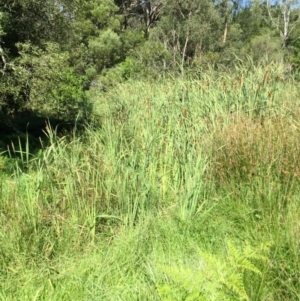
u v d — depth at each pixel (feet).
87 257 10.39
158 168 15.24
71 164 13.29
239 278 7.00
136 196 12.18
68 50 32.40
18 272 9.71
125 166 13.64
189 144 14.70
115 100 28.50
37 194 12.03
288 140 13.04
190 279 7.32
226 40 107.14
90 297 8.93
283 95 18.48
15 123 29.66
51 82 25.12
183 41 94.68
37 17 26.45
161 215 12.30
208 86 20.63
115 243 10.86
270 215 10.09
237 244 10.14
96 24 112.37
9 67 24.22
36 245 10.50
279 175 11.91
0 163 18.88
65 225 11.28
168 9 101.65
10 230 10.79
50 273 9.80
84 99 34.50
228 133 14.48
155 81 31.83
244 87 18.30
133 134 18.54
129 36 107.96
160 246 10.55
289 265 8.42
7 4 24.81
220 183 13.42
